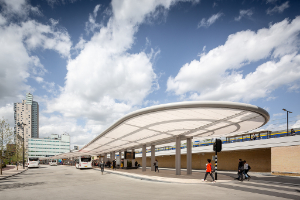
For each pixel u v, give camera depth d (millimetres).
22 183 15789
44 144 150750
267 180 15242
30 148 145250
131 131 21016
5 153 28438
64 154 62031
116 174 24781
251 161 27844
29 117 198375
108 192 10656
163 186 12875
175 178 17125
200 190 10859
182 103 12359
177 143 22250
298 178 16766
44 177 21344
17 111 196250
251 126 18875
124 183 14898
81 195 9836
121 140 28344
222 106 12164
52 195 9992
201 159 36719
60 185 14141
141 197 9078
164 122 16453
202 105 12141
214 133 23219
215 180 14812
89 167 39938
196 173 23859
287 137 20281
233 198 8586
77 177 20891
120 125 17891
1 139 27328
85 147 40188
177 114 13953
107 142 31531
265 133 26938
